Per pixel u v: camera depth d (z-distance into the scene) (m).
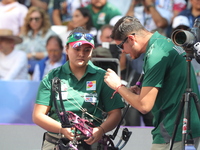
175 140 10.62
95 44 15.97
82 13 24.23
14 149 15.85
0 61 23.27
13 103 17.72
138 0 25.16
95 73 11.48
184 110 10.05
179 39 10.09
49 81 11.48
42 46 24.56
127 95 10.68
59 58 23.08
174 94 10.74
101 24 24.52
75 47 10.96
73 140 10.70
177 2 24.22
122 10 25.50
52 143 11.45
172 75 10.68
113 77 10.95
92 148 11.09
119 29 10.98
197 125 10.78
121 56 18.50
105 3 24.72
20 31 25.77
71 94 11.23
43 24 24.91
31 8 24.97
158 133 10.96
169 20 24.42
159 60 10.51
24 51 24.61
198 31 10.07
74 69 11.49
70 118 10.63
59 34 24.95
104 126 11.09
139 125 16.92
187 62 10.34
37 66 23.23
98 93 11.34
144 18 24.61
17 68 23.23
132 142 15.36
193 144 10.22
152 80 10.47
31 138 15.88
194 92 10.96
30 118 17.67
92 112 11.31
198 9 23.47
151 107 10.45
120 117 11.62
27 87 17.78
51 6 26.81
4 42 23.22
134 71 18.44
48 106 11.45
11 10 25.97
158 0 24.56
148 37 11.05
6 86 17.73
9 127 16.02
